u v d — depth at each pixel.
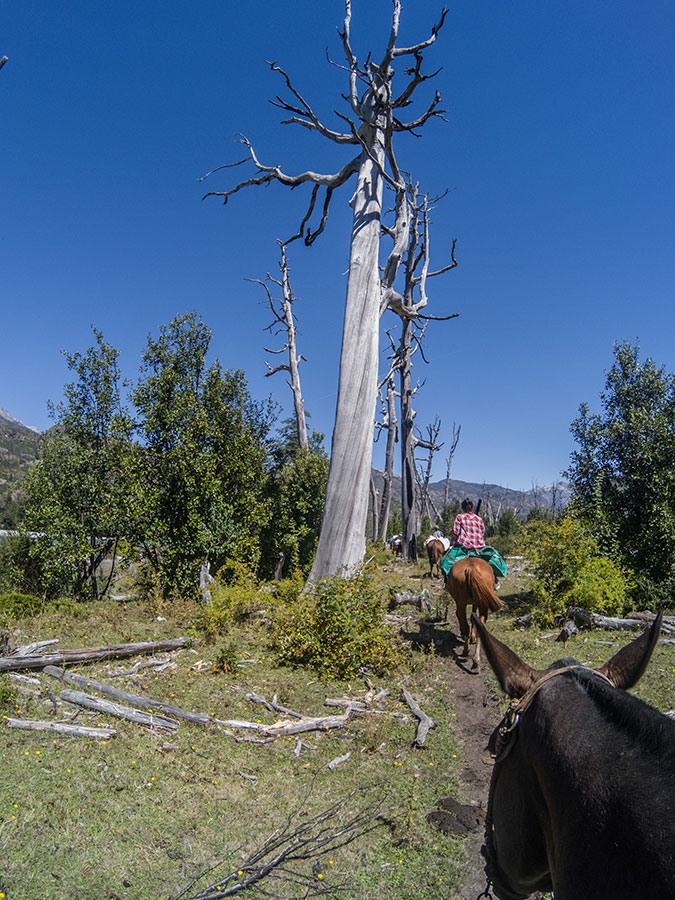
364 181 17.92
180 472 16.00
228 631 11.79
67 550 16.03
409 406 34.12
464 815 5.89
